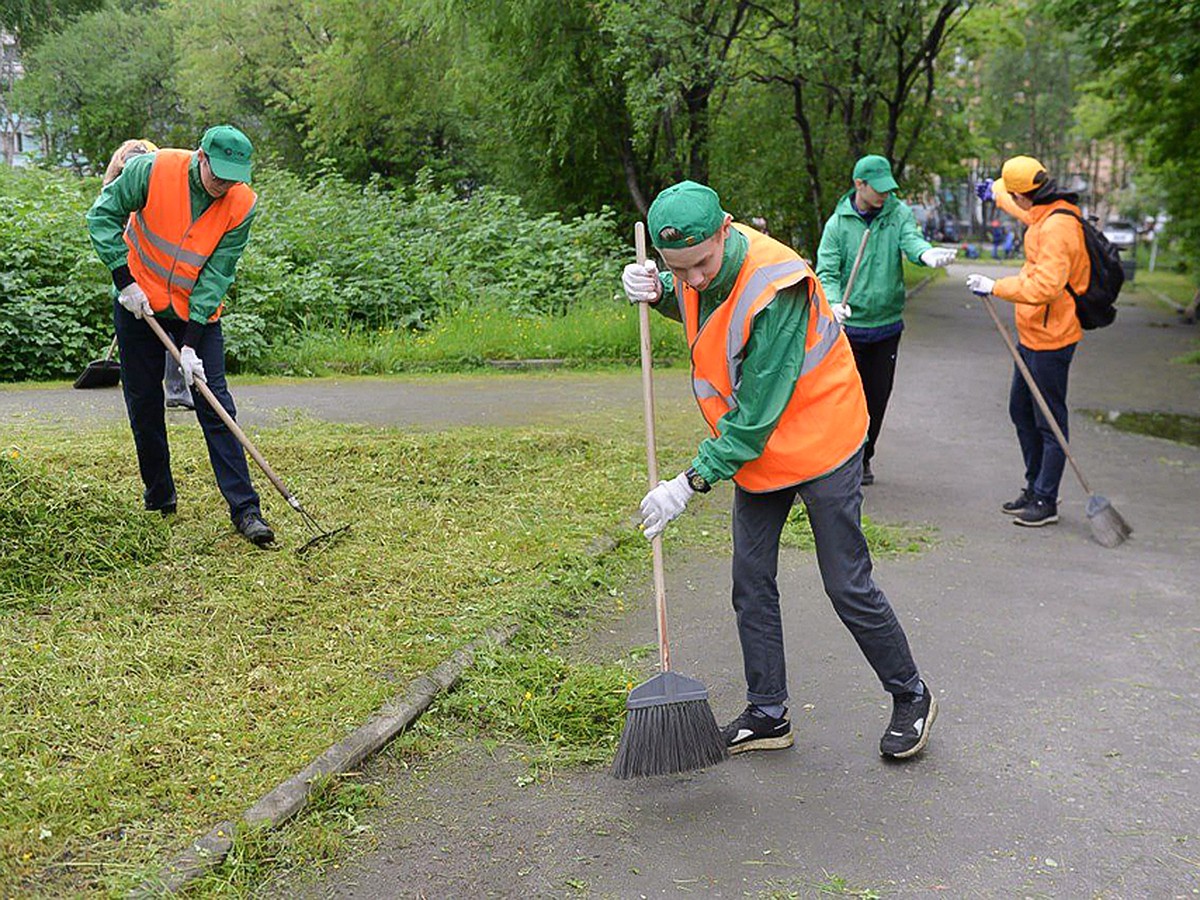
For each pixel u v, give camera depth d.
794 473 3.39
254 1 29.03
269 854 2.90
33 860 2.73
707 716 3.22
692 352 3.38
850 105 18.67
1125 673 4.34
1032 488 6.56
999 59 46.19
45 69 33.31
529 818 3.19
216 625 4.18
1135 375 12.70
